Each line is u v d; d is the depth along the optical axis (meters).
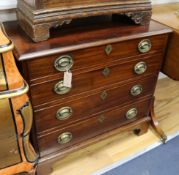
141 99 1.34
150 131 1.55
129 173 1.28
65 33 1.00
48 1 0.87
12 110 0.78
